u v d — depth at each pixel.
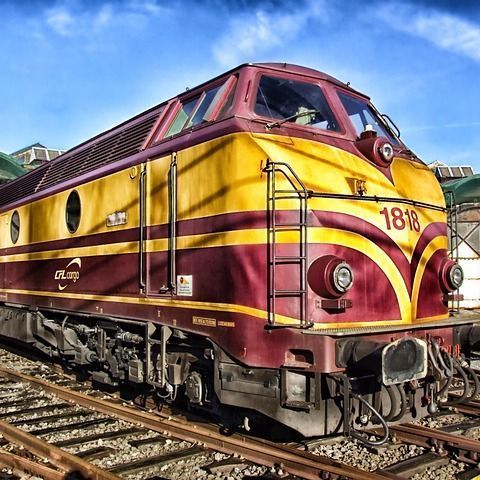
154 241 7.26
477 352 7.38
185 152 6.76
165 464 5.80
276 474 5.41
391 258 6.29
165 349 6.96
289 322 5.71
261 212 5.87
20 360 12.81
